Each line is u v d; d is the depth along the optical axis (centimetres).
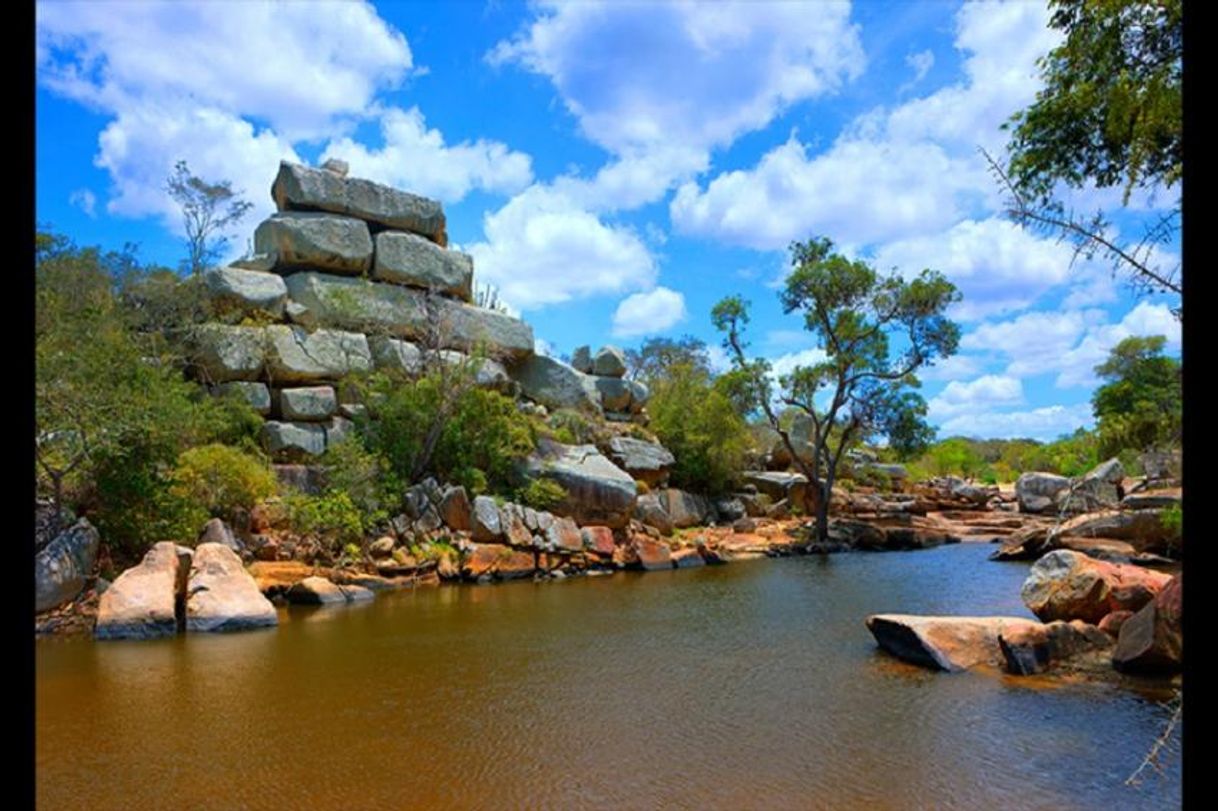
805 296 3058
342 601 1639
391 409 2191
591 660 1118
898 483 4147
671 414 3147
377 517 1927
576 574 2127
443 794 645
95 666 1073
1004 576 2023
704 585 1916
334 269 2583
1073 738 759
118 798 636
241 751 744
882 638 1145
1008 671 1012
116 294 2022
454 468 2234
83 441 1342
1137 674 980
